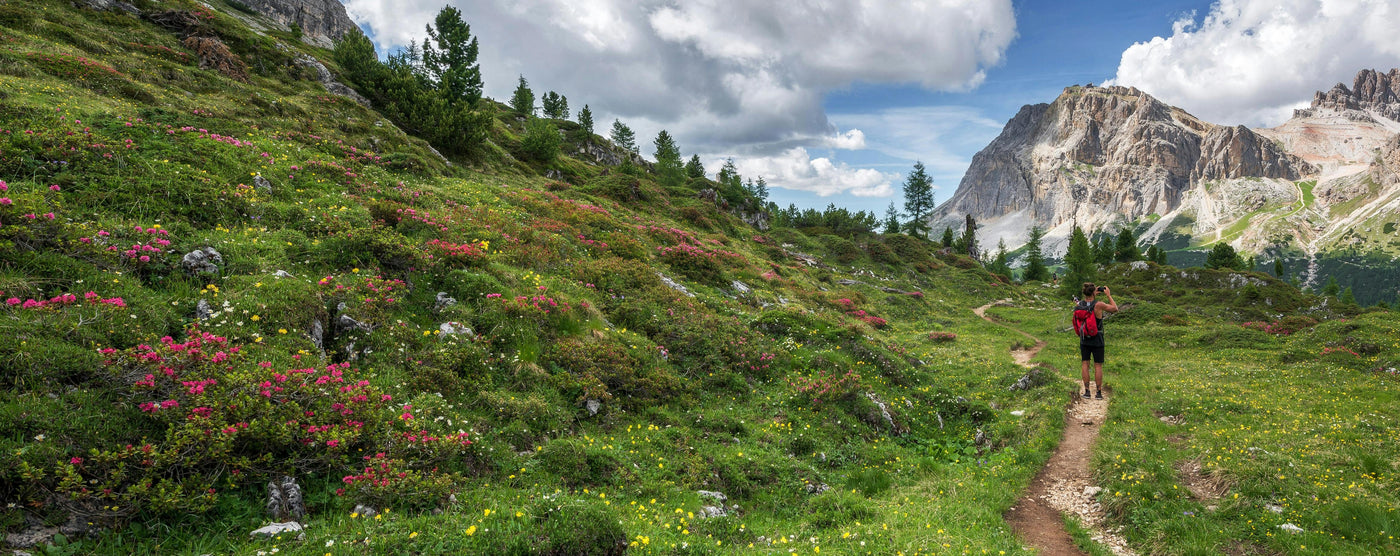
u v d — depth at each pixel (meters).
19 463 5.46
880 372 18.86
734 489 10.21
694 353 16.78
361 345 11.05
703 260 30.86
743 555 7.19
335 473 7.44
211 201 15.40
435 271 15.12
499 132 70.31
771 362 17.27
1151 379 19.56
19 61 23.89
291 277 12.09
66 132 15.52
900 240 75.56
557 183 48.88
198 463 6.51
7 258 9.03
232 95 32.78
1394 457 9.81
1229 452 10.44
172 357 7.52
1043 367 20.52
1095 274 74.06
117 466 5.91
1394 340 21.38
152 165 16.17
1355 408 13.62
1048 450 12.24
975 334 38.19
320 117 35.91
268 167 21.02
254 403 7.03
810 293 39.84
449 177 35.44
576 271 20.17
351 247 14.88
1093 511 9.38
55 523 5.37
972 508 9.22
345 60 55.62
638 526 7.50
